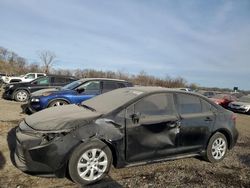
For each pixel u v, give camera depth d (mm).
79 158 3957
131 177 4426
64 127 3982
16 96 13039
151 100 4832
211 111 5512
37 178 4074
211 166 5281
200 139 5242
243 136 8516
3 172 4164
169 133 4824
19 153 4016
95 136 4066
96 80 9523
